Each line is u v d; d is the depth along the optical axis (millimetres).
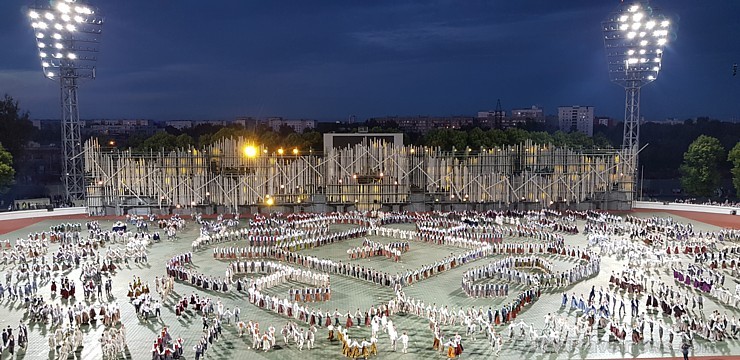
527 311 57531
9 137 144000
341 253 82375
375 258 79625
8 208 127625
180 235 94562
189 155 112812
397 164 115500
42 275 66812
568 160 117125
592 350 47938
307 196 115438
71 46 113875
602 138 161125
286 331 50406
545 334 48250
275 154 114938
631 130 120500
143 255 77062
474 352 47656
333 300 61375
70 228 93938
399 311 57594
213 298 62156
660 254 74438
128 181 112062
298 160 114688
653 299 57219
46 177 184125
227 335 51719
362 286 66562
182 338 50562
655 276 69000
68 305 58469
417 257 79812
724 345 48344
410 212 113500
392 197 115875
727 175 164250
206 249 84375
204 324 52188
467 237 88562
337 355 47281
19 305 59125
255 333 48531
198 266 74625
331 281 68688
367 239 92250
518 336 51156
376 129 165625
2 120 142000
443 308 54531
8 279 62219
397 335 51312
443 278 69875
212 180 113250
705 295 61844
